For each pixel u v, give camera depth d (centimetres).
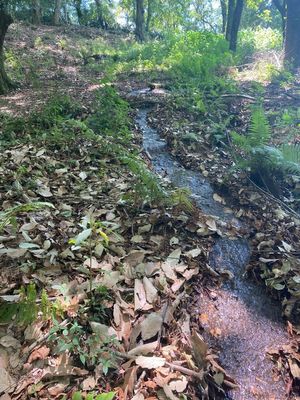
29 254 251
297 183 395
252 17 1927
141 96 657
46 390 173
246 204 365
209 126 524
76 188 352
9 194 320
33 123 499
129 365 188
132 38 1788
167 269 260
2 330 198
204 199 372
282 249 295
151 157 452
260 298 259
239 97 624
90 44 1465
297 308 248
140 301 230
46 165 388
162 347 203
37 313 198
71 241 206
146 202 329
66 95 603
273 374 206
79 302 220
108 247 272
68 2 2248
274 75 751
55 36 1505
